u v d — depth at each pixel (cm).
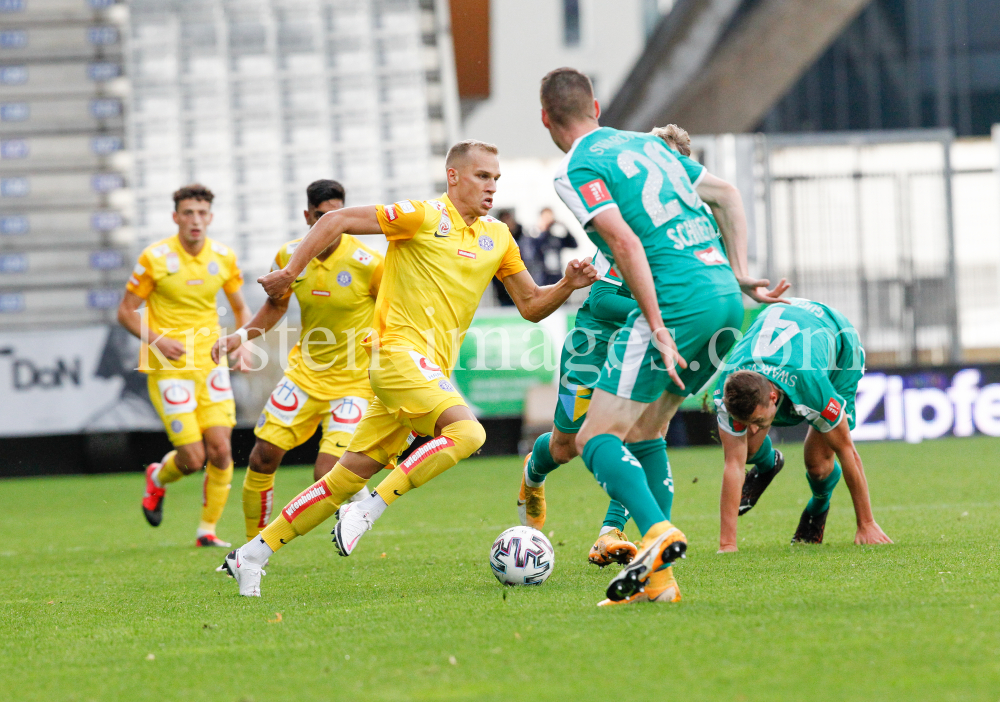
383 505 1404
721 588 1321
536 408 4356
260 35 6116
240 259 5906
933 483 2834
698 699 834
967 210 5769
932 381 4594
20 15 5894
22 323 5391
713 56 7000
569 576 1540
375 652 1045
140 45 6003
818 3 6294
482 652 1018
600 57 13400
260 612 1334
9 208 5706
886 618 1091
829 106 7500
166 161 5916
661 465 1371
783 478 3141
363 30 6175
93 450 4353
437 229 1455
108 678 1007
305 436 2003
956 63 7344
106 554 2167
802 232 5100
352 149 6066
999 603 1155
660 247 1215
